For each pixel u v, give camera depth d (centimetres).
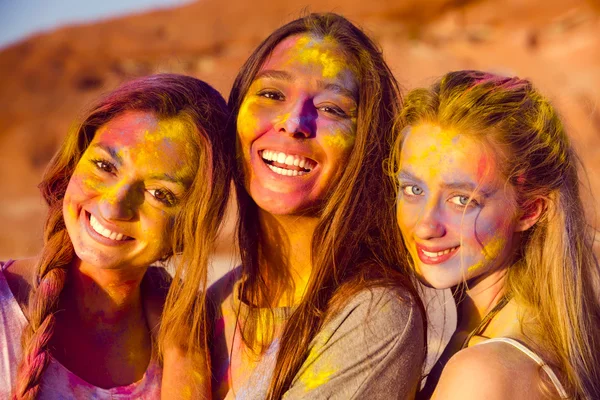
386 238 322
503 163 281
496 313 291
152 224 308
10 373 287
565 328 272
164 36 3741
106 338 318
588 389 267
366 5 3534
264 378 304
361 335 284
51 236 318
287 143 315
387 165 324
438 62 2920
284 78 324
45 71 3631
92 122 315
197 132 313
